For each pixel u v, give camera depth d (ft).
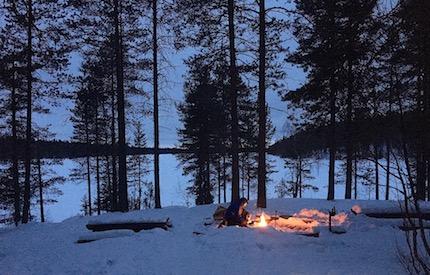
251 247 33.53
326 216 50.03
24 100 84.69
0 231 61.11
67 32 73.15
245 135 124.16
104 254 33.83
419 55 17.65
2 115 89.15
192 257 31.58
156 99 75.31
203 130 123.44
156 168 74.49
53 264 32.27
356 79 21.34
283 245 34.60
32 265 32.55
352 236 39.27
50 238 48.29
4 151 93.50
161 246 35.27
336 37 21.80
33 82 78.79
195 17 63.52
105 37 74.33
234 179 64.80
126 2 72.64
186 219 55.01
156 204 73.77
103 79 99.25
